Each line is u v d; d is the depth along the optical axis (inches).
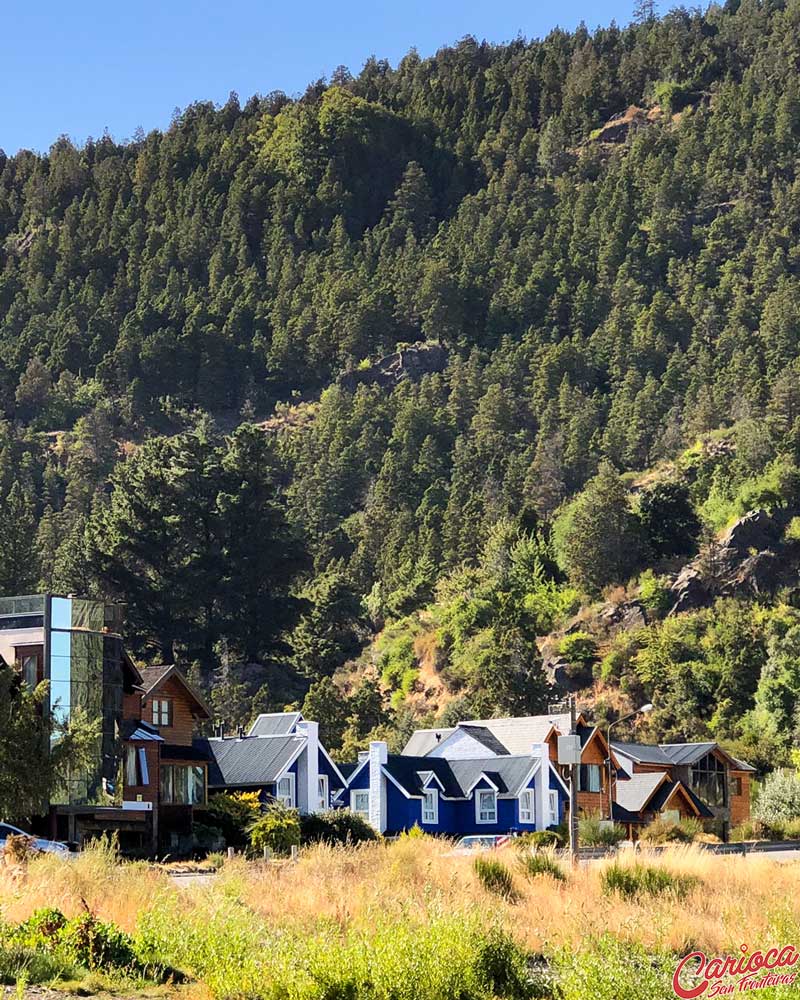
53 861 2677.2
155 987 1925.4
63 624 4854.8
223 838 5255.9
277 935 2171.5
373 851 3472.0
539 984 1998.0
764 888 3120.1
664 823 6412.4
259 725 6865.2
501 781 6584.6
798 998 1800.0
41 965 1935.3
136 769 5147.6
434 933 2006.6
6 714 3469.5
